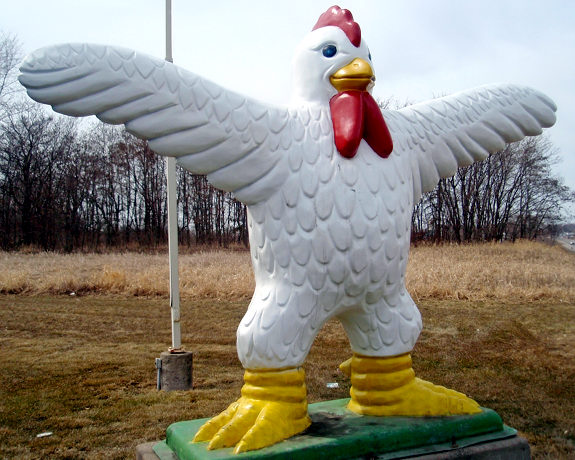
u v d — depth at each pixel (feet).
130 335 25.96
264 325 7.93
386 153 8.36
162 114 7.34
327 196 7.89
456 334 24.61
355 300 8.35
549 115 10.02
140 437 12.96
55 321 28.84
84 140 91.76
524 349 22.09
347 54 8.39
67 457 11.81
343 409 9.27
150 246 86.84
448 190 86.84
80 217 88.99
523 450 8.73
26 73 6.82
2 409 15.07
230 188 7.90
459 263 42.24
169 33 16.42
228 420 8.13
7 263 48.93
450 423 8.59
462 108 9.50
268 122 7.92
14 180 84.58
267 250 8.05
